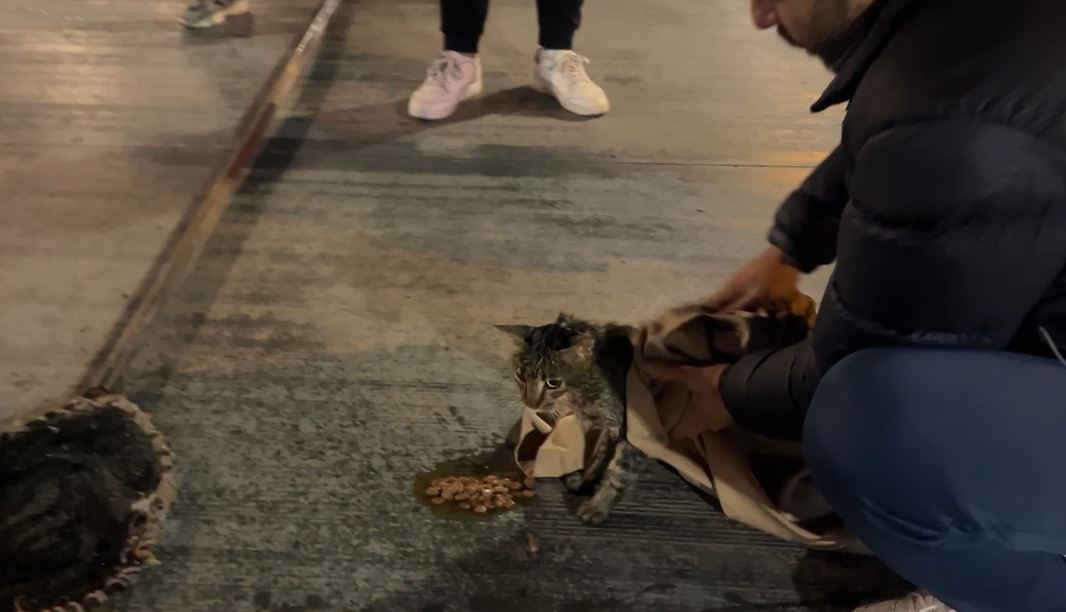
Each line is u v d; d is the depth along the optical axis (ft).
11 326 6.16
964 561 4.25
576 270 6.69
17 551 5.07
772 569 5.17
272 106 7.94
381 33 9.31
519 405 5.83
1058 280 3.93
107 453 5.45
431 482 5.46
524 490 5.43
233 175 7.23
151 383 5.88
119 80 8.34
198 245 6.70
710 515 5.38
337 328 6.24
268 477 5.47
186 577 5.07
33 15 9.26
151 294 6.34
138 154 7.53
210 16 9.11
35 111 7.92
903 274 3.95
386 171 7.50
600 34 9.43
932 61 3.74
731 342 5.31
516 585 5.08
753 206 7.28
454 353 6.12
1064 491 3.92
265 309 6.35
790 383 4.74
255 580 5.07
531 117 8.14
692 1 10.19
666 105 8.36
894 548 4.31
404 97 8.35
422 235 6.93
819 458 4.25
